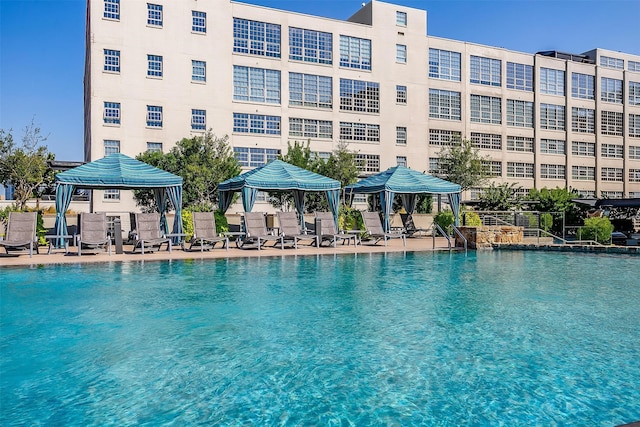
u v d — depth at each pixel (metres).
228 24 37.22
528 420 3.92
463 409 4.12
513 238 19.41
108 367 5.08
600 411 4.08
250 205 20.05
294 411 4.09
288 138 39.59
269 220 27.78
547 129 51.28
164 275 11.48
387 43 43.41
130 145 33.47
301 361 5.27
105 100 32.94
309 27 40.62
